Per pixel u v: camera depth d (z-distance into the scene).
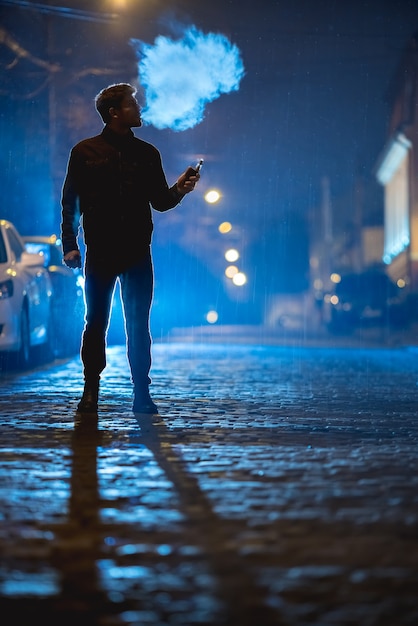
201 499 6.06
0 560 4.73
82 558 4.76
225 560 4.72
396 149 61.00
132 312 10.41
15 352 17.80
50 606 4.09
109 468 7.09
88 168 10.13
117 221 10.13
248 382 15.56
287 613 3.99
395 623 3.87
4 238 17.78
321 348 29.92
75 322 21.88
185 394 13.12
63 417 10.12
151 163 10.23
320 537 5.16
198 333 44.03
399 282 55.00
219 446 8.21
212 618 3.94
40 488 6.37
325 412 11.06
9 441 8.38
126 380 15.26
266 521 5.50
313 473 6.98
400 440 8.73
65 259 10.25
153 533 5.23
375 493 6.30
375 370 19.20
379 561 4.71
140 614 3.99
